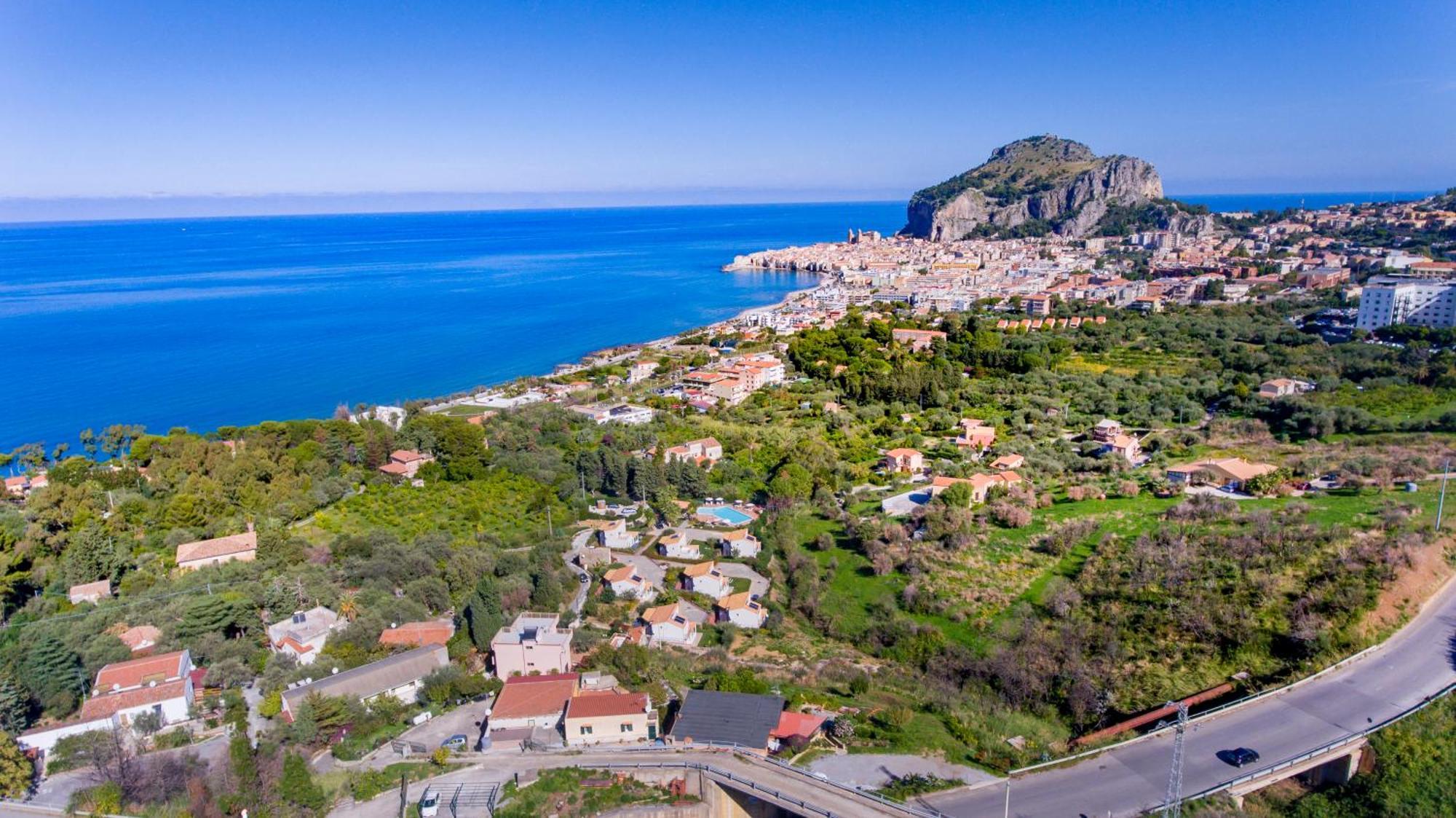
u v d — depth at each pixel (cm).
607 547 13262
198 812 7069
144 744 8044
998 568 11344
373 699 8719
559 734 8269
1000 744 8019
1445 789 6888
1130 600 10006
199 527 13150
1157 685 8756
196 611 9712
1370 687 7969
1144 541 11162
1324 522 10931
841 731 8094
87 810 7106
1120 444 16250
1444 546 9969
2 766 7288
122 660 9169
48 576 11306
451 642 9894
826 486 15225
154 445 17062
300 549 12050
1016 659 9419
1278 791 7269
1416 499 11669
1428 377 18812
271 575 11288
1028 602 10500
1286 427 17188
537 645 9288
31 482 15912
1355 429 16288
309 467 15625
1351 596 9038
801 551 12912
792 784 7262
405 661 9194
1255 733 7519
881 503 14388
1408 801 6875
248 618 10106
